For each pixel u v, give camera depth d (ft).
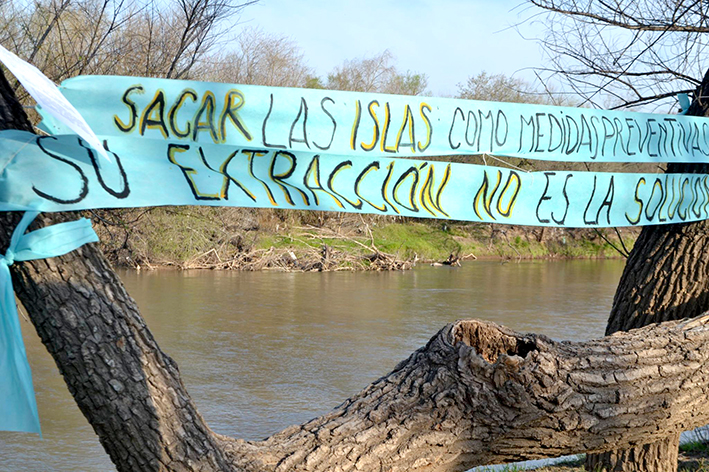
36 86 6.80
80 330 7.43
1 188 7.36
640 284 15.03
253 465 8.67
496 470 21.42
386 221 110.32
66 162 7.80
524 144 11.63
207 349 43.37
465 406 9.60
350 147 9.97
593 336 48.91
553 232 120.67
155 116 8.66
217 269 83.56
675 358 10.94
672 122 13.38
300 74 87.40
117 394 7.55
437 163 10.74
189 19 16.34
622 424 10.32
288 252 88.33
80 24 17.84
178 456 7.89
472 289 73.67
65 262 7.51
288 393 34.40
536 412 9.77
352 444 9.14
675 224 14.78
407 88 119.24
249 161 9.30
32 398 7.21
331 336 47.91
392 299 65.00
